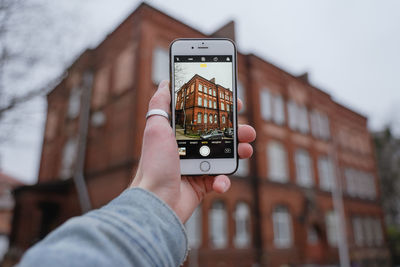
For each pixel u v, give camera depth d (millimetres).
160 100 1076
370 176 29812
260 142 18688
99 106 15945
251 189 17656
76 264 388
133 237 476
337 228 22844
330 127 25500
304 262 18453
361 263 24156
